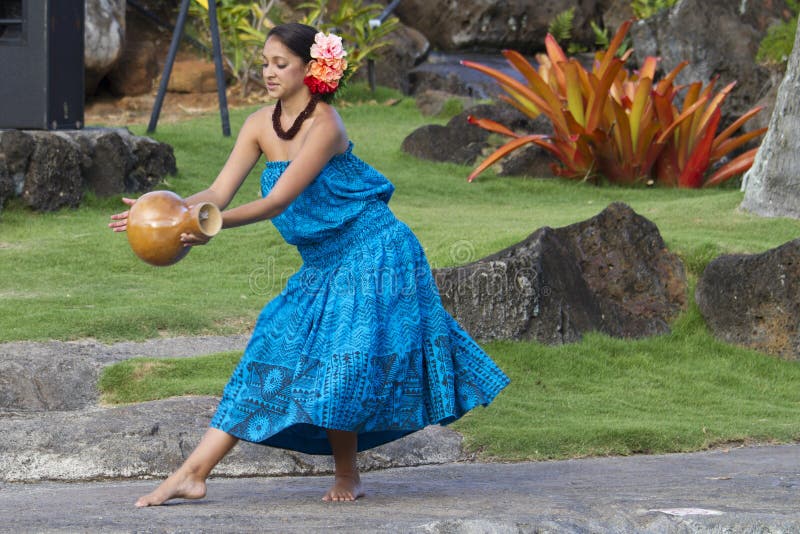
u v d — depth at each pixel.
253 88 26.08
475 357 5.49
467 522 4.33
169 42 26.58
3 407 8.29
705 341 10.50
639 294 10.91
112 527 4.34
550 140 20.22
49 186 15.29
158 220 4.65
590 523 4.44
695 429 7.94
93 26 23.06
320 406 4.88
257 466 6.88
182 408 7.55
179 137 20.30
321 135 5.13
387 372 5.09
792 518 4.49
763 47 22.84
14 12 16.48
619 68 18.27
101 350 9.35
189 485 5.10
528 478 6.38
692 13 23.12
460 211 16.16
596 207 16.52
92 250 13.42
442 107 25.44
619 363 9.86
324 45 5.15
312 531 4.23
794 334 10.24
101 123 22.81
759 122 21.47
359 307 5.10
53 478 6.64
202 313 10.86
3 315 10.27
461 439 7.57
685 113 18.69
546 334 9.95
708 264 10.88
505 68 30.14
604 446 7.58
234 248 13.81
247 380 5.18
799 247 10.26
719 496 5.23
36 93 15.81
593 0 32.50
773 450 7.50
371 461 7.08
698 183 19.61
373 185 5.34
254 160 5.46
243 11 24.73
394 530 4.27
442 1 31.67
